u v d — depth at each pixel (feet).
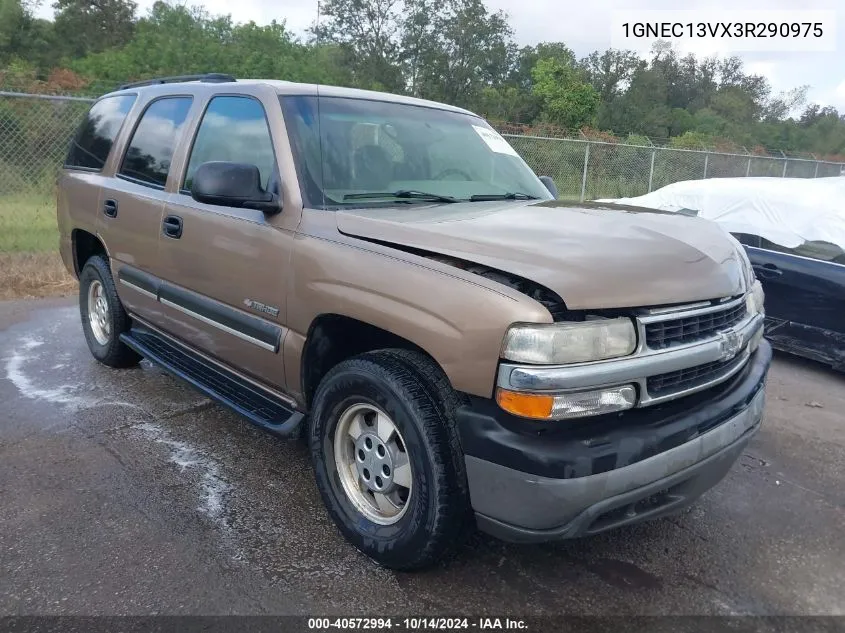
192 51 100.89
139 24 115.24
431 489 8.52
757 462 13.80
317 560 9.77
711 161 58.80
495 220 9.91
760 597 9.48
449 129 13.41
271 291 10.64
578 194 51.67
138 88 16.12
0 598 8.68
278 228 10.55
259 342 11.06
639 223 10.25
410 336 8.54
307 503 11.30
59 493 11.25
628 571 9.90
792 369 20.35
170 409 14.89
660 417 8.48
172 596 8.86
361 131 11.83
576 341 7.66
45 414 14.37
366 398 9.27
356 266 9.29
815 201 20.54
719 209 22.25
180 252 12.71
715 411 9.02
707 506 11.91
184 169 13.07
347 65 146.61
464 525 8.81
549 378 7.49
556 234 9.16
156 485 11.66
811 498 12.38
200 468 12.32
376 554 9.45
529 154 49.98
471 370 7.97
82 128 17.85
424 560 8.96
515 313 7.67
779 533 11.14
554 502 7.73
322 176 10.78
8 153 32.83
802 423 16.03
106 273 16.11
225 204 10.44
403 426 8.71
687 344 8.55
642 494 8.20
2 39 111.86
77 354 18.35
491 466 8.01
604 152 52.34
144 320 14.99
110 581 9.10
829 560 10.44
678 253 9.07
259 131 11.51
